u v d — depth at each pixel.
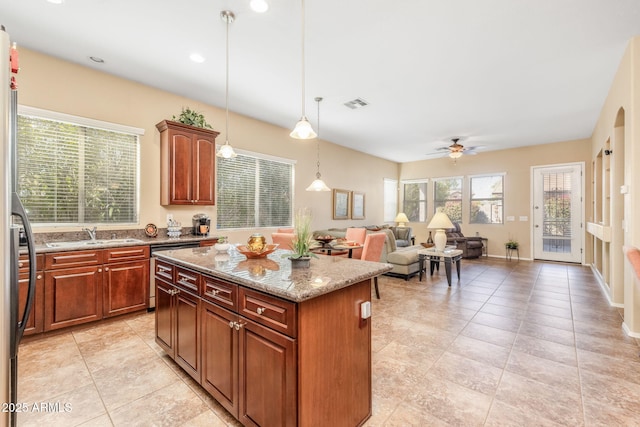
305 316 1.36
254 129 5.28
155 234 3.88
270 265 1.93
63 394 1.96
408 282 4.96
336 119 5.27
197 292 1.95
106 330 2.98
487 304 3.80
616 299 3.70
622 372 2.21
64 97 3.27
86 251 3.01
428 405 1.86
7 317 1.01
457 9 2.42
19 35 2.82
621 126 3.58
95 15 2.53
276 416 1.42
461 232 8.06
